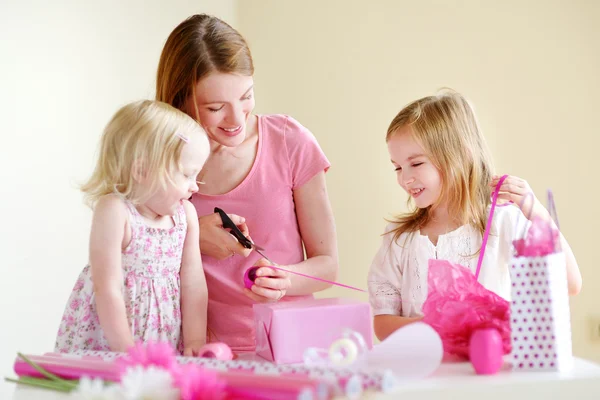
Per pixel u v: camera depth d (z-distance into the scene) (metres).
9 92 2.03
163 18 2.45
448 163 1.51
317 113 2.54
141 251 1.30
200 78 1.36
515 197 1.38
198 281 1.38
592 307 2.32
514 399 0.92
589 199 2.35
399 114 1.58
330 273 1.50
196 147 1.28
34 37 2.10
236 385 0.87
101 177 1.31
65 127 2.18
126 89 2.35
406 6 2.47
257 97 2.58
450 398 0.91
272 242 1.50
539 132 2.36
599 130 2.35
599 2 2.33
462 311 1.05
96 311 1.31
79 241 2.24
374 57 2.50
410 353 0.96
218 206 1.50
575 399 0.93
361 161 2.51
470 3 2.41
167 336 1.33
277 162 1.51
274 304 1.19
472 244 1.50
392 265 1.58
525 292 0.98
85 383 0.82
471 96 2.40
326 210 1.54
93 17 2.25
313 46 2.55
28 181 2.08
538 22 2.36
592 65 2.34
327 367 0.98
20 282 2.07
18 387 1.03
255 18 2.60
